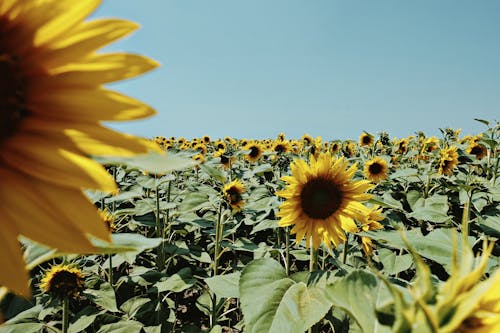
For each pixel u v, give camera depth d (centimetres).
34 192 104
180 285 454
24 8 106
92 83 105
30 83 107
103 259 610
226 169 1155
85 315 407
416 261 108
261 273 291
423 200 675
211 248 696
